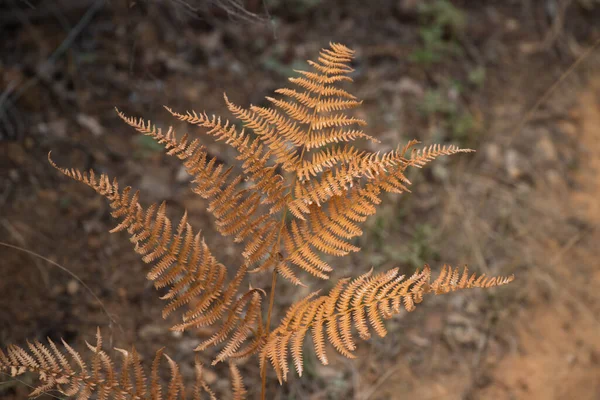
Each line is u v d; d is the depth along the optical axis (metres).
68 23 4.42
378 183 1.88
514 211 4.45
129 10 4.53
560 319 3.90
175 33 4.71
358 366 3.40
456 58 5.40
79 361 1.74
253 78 4.71
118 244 3.50
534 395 3.50
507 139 4.93
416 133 4.68
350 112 4.66
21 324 3.02
